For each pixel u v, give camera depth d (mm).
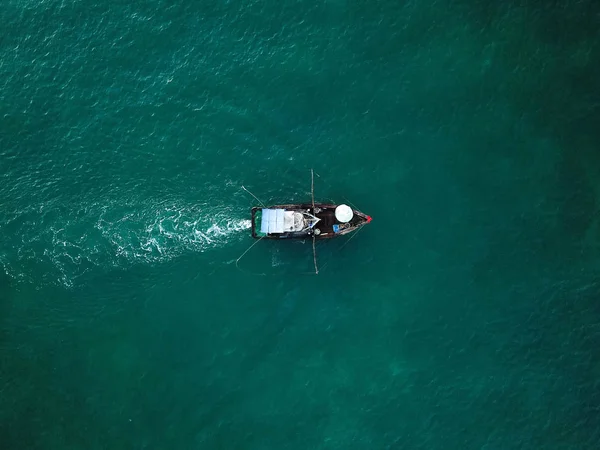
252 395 58781
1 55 66875
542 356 59125
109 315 61000
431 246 61375
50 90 66000
